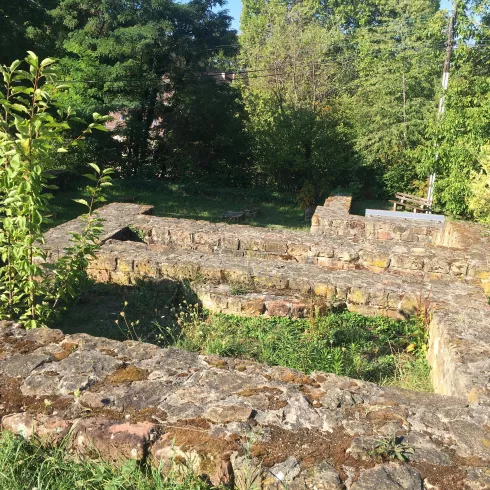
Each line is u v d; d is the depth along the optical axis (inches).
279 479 109.9
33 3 658.8
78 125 897.5
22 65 636.1
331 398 136.9
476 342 196.9
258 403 133.3
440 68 989.2
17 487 109.2
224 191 945.5
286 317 271.4
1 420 125.8
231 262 306.7
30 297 207.3
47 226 531.2
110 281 307.6
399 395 142.3
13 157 183.5
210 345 229.6
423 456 117.3
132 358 154.0
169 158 1089.4
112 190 874.1
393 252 348.8
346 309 278.7
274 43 1235.9
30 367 145.3
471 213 660.1
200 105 1023.0
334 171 919.7
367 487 107.4
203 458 115.2
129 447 117.5
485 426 129.6
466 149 650.2
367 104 969.5
